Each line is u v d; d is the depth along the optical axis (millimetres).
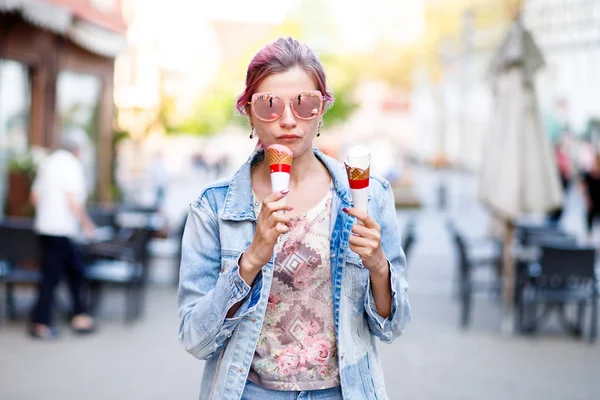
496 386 6527
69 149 7816
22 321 8484
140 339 7887
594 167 16234
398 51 45406
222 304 2152
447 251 15047
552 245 8023
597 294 8180
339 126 28234
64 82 11750
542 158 8914
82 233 8672
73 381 6391
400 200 26016
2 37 9805
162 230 11742
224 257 2299
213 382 2330
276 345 2262
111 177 13820
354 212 2104
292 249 2252
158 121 18781
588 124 32656
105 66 13227
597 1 31906
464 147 42375
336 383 2275
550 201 8844
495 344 8016
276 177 2064
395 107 62812
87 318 8094
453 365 7176
